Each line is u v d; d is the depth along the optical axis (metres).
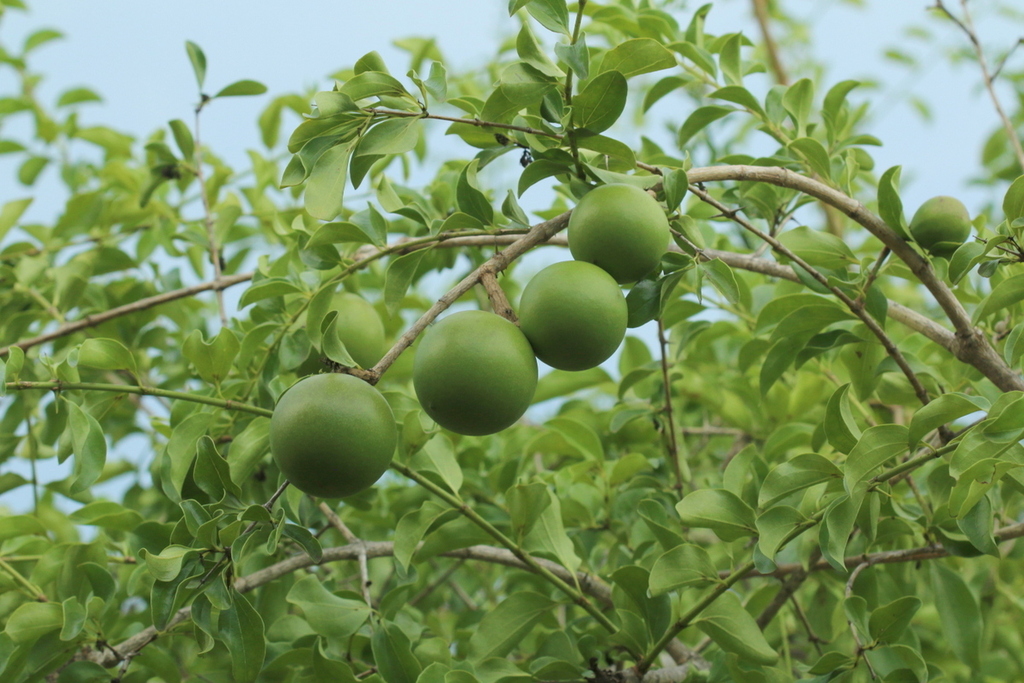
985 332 3.00
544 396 4.18
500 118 2.24
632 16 3.28
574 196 2.30
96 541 2.82
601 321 1.96
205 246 3.97
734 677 2.47
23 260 3.96
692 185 2.50
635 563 3.08
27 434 3.48
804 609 4.09
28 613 2.54
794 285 3.81
